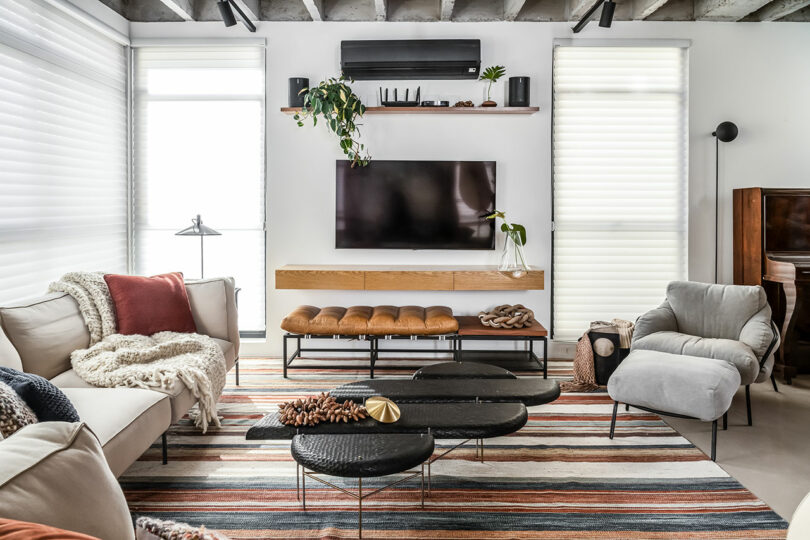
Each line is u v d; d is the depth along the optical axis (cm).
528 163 448
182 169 454
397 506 215
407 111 432
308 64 445
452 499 220
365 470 171
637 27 443
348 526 201
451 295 452
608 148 450
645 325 332
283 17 447
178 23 442
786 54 446
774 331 307
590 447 272
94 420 197
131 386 241
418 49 426
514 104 430
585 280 455
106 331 289
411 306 427
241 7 414
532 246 450
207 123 453
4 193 318
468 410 215
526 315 395
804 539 106
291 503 217
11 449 86
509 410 215
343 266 441
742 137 450
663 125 450
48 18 353
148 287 310
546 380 255
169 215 456
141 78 450
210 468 249
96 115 408
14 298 329
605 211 452
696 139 448
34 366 246
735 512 210
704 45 445
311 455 177
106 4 420
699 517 207
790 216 418
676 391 261
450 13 423
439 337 387
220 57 449
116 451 194
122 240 446
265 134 450
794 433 292
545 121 445
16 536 63
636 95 448
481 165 443
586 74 448
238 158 454
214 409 279
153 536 86
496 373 269
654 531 197
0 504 74
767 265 414
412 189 446
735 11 427
